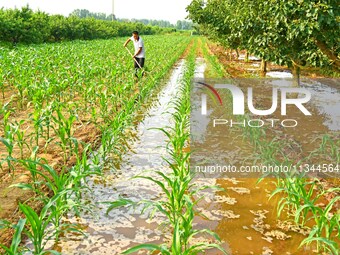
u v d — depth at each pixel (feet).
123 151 23.18
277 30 26.73
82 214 15.61
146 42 117.08
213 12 60.03
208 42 164.86
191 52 102.68
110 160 21.52
